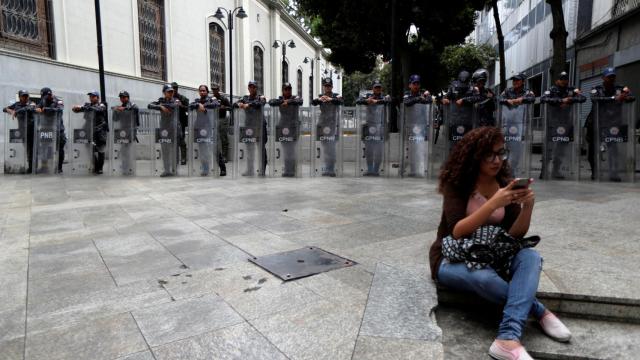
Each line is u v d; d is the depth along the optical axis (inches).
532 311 102.3
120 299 121.6
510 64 1015.0
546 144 349.4
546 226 182.5
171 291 126.6
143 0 680.4
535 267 97.3
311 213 225.9
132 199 276.7
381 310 111.3
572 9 645.3
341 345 96.8
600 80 560.4
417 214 219.9
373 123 377.4
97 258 157.5
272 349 95.7
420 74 856.3
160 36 728.3
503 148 102.3
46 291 128.0
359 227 194.9
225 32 963.3
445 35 703.7
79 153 423.2
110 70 608.7
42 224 210.2
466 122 354.9
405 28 666.2
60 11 522.6
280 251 161.9
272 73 1230.3
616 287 113.0
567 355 94.0
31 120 427.2
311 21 803.4
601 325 106.7
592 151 346.9
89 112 419.5
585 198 254.1
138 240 180.1
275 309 114.2
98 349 96.0
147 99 684.1
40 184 352.5
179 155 433.1
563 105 343.0
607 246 152.0
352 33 685.3
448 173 109.0
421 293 120.6
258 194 290.2
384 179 365.7
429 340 97.5
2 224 211.0
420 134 369.4
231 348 96.1
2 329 105.5
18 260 156.3
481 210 98.2
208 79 879.7
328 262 148.3
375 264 145.8
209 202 262.8
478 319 112.3
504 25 1084.5
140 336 101.3
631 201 242.7
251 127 387.9
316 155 388.8
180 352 94.7
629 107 331.0
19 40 474.0
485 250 100.3
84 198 282.2
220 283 132.0
